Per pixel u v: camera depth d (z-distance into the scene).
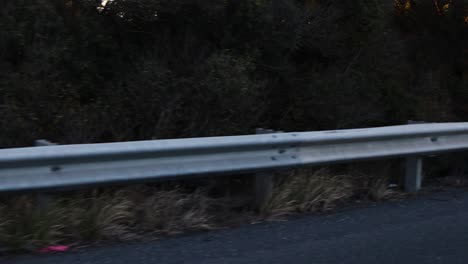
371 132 8.45
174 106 8.75
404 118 12.01
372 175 9.03
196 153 6.93
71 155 6.09
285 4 10.59
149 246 6.23
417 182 9.23
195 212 7.07
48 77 8.44
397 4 14.91
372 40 12.32
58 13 9.32
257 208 7.59
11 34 8.64
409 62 13.94
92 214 6.40
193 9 9.91
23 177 5.95
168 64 9.70
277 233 6.81
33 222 6.01
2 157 5.73
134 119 8.70
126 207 6.71
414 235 6.84
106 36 9.63
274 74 10.80
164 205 7.01
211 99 8.91
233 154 7.27
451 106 13.20
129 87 8.80
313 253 6.12
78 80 9.12
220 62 9.20
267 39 10.58
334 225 7.21
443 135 9.45
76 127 8.00
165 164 6.77
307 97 10.69
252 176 7.77
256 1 10.13
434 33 14.62
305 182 7.99
